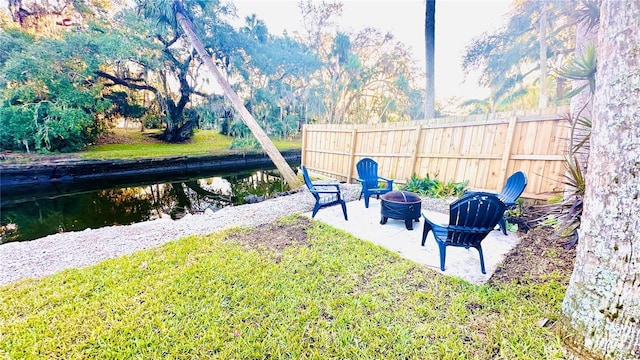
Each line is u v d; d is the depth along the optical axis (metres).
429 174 6.09
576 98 3.90
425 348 1.72
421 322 1.96
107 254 3.19
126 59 12.24
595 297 1.36
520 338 1.77
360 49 20.55
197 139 16.97
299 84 19.70
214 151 15.50
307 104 19.88
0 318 2.00
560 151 4.20
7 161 10.04
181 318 1.99
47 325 1.92
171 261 2.89
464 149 5.45
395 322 1.96
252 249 3.20
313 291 2.33
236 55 16.00
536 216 4.06
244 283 2.45
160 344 1.75
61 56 10.84
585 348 1.40
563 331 1.55
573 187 3.30
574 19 3.91
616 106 1.23
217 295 2.27
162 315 2.02
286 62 18.38
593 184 1.37
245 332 1.87
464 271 2.67
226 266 2.76
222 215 4.74
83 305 2.14
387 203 3.96
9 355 1.66
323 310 2.09
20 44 10.23
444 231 2.95
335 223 4.17
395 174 6.77
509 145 4.75
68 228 5.50
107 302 2.17
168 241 3.57
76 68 11.54
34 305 2.15
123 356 1.66
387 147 6.89
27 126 10.70
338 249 3.18
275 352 1.71
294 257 2.97
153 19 10.86
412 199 4.06
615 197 1.26
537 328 1.85
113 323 1.93
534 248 3.12
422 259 2.95
